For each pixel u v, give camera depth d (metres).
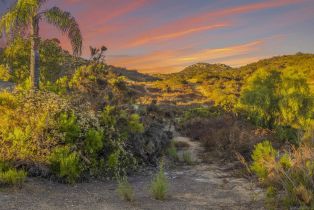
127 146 12.20
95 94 17.11
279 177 8.50
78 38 13.94
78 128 10.36
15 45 14.45
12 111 10.32
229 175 10.99
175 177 10.83
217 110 30.42
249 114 20.33
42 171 9.12
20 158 9.30
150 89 84.31
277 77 20.36
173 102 61.38
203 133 19.08
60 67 27.91
